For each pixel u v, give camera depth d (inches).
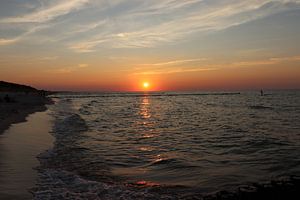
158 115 1609.3
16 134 725.9
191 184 407.5
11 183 366.3
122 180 421.7
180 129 1015.0
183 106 2549.2
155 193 367.2
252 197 331.9
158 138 813.2
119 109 2102.6
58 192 343.6
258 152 630.5
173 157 573.6
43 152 559.2
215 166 509.0
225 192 356.2
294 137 837.8
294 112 1803.6
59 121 1108.5
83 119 1270.9
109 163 516.7
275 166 507.2
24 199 317.7
